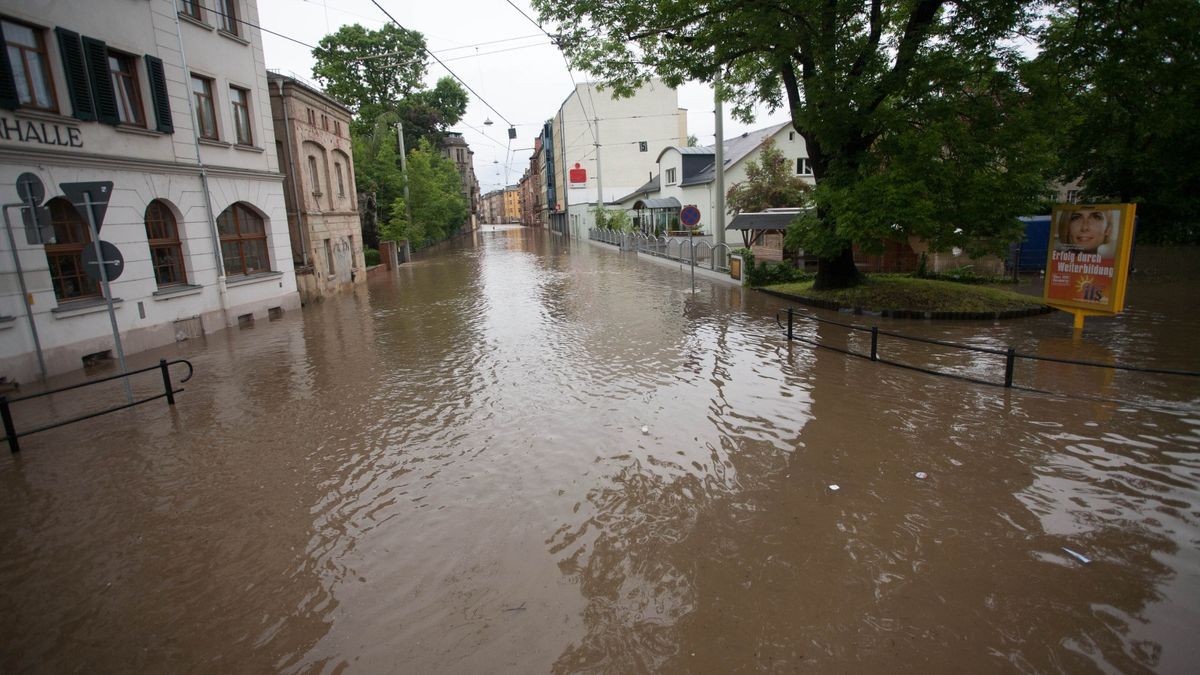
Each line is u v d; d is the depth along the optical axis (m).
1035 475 5.88
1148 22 11.47
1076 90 15.22
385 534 5.25
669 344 12.20
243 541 5.22
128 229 12.90
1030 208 13.80
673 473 6.23
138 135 13.20
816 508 5.39
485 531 5.23
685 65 15.77
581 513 5.47
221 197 15.96
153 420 8.59
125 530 5.48
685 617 4.01
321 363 11.73
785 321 14.45
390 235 34.16
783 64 14.94
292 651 3.83
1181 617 3.86
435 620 4.08
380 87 46.25
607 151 58.19
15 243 10.52
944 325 13.30
